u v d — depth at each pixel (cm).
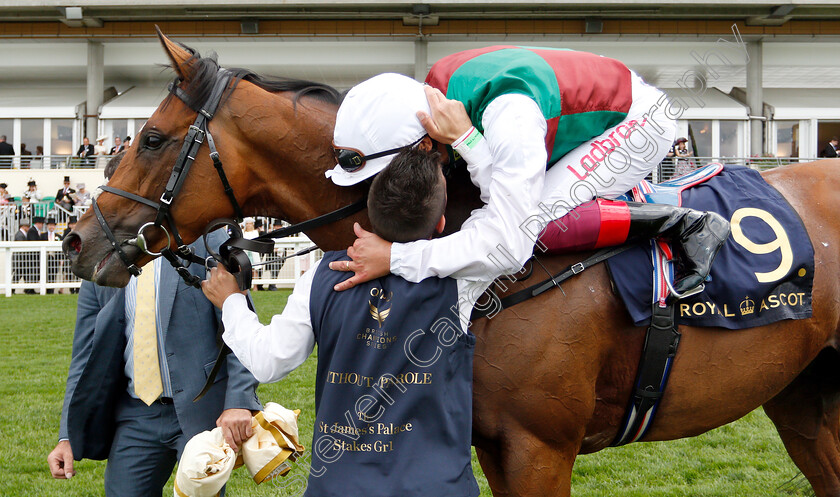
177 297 502
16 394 1162
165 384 496
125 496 501
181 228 409
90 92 4188
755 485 761
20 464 853
